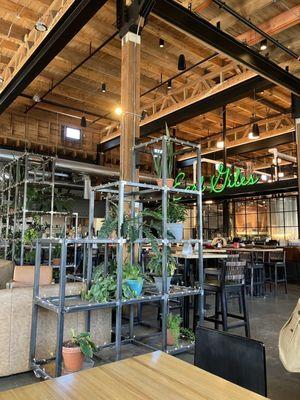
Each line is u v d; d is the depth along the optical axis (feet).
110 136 38.24
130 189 12.22
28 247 20.10
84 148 39.83
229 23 17.84
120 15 15.34
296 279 29.09
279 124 33.94
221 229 55.42
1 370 8.82
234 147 38.73
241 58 17.94
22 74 20.36
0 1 17.90
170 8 14.75
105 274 10.34
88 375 3.77
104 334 10.60
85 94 29.58
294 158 41.09
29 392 3.35
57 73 26.09
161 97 29.35
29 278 15.28
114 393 3.33
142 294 10.25
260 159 50.08
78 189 40.06
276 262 25.00
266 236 52.03
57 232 27.35
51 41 16.99
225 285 12.46
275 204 52.19
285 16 17.40
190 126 37.17
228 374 4.63
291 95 26.66
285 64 21.75
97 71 25.00
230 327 12.51
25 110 33.88
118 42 21.88
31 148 35.83
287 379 9.35
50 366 8.88
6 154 28.09
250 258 23.59
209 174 49.57
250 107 31.91
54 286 9.73
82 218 38.86
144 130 30.73
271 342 12.43
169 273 10.66
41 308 9.44
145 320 14.90
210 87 25.12
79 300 9.34
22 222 19.89
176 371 3.89
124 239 9.61
